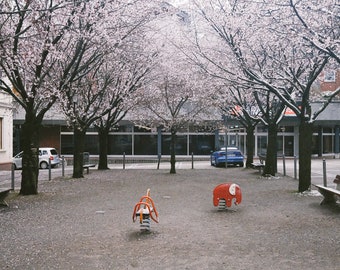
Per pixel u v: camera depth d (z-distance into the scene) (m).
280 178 19.67
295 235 8.14
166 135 39.84
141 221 8.50
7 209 11.55
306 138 14.16
